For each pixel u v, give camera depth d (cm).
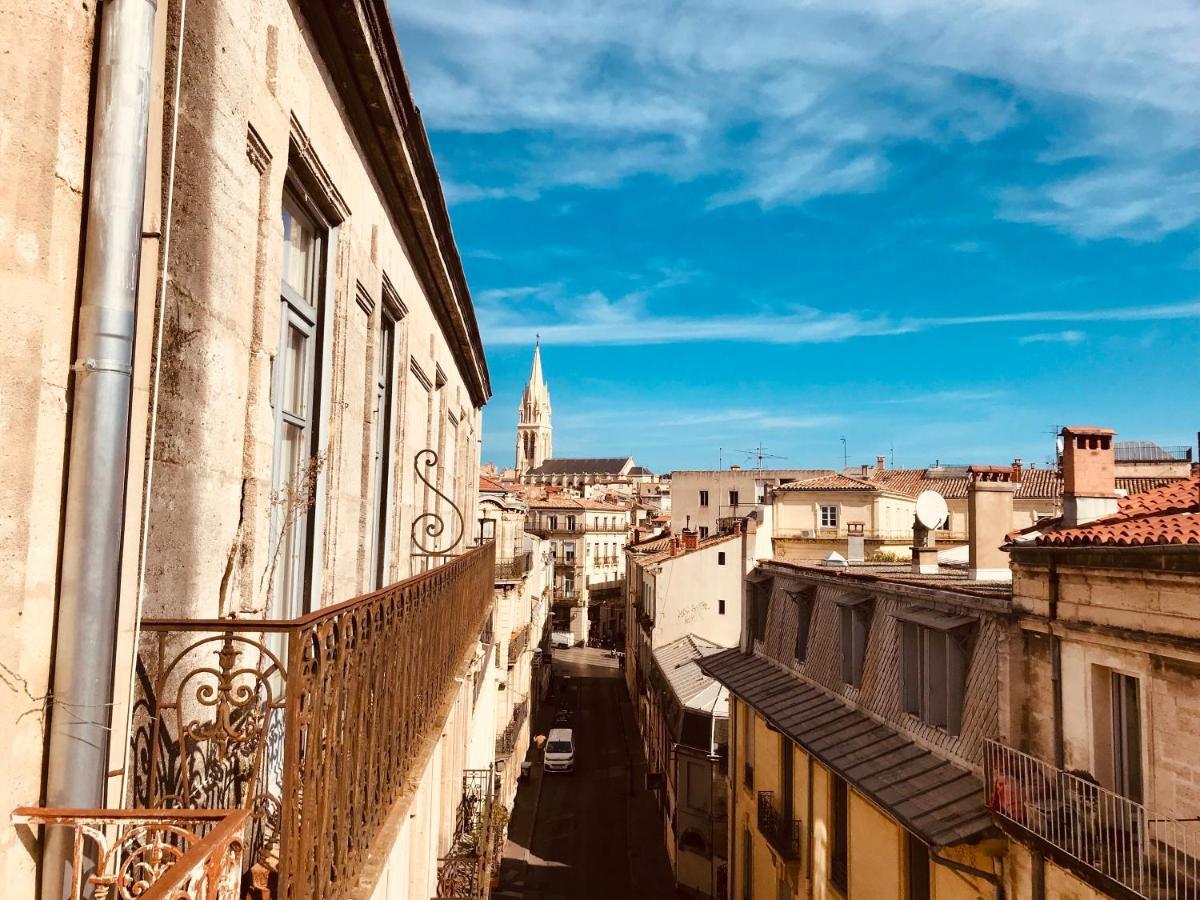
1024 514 4519
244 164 460
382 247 838
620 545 9362
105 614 289
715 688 3050
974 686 1248
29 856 265
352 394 725
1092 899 895
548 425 17888
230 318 449
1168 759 863
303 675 324
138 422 326
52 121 279
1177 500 1060
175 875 213
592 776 4212
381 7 596
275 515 558
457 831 1480
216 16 416
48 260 278
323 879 362
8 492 259
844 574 1856
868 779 1355
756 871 2216
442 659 816
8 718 259
